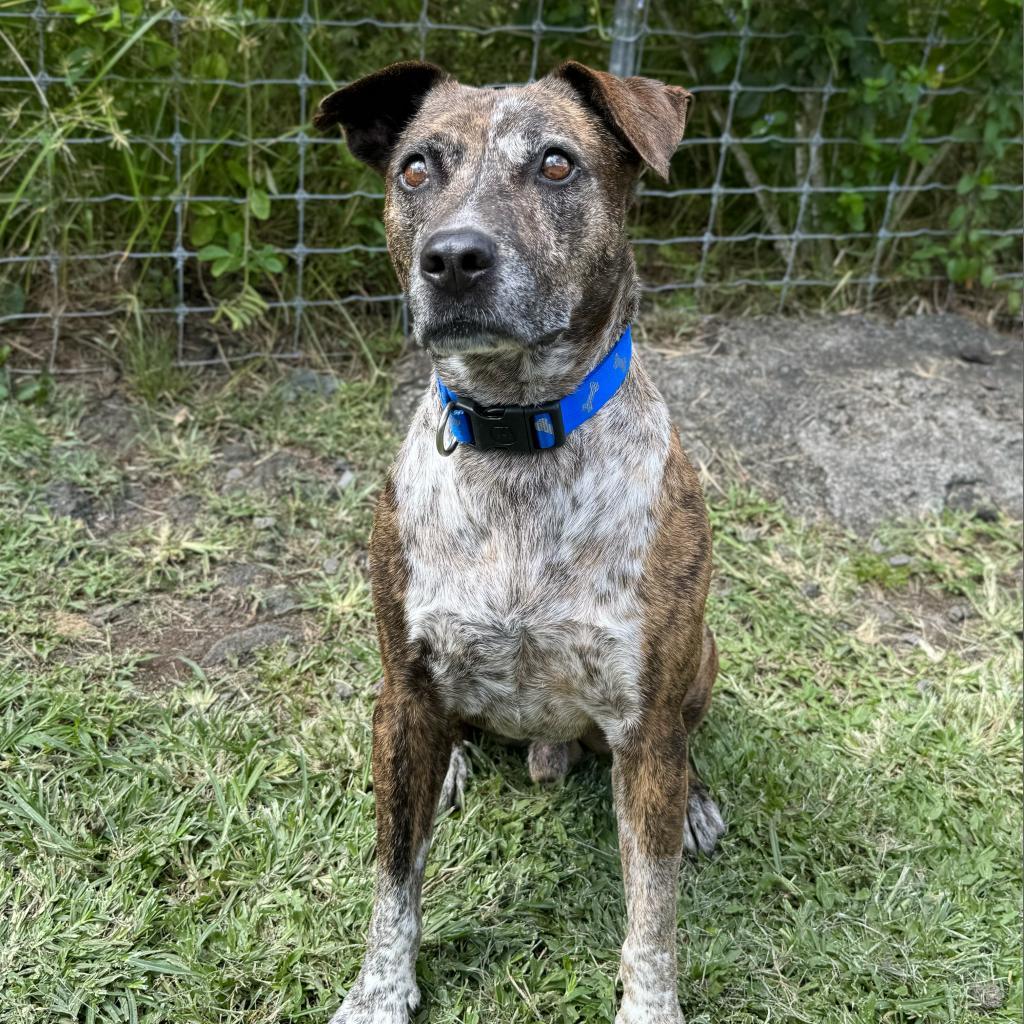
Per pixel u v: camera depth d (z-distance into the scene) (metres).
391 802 0.72
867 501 1.23
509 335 0.65
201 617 1.03
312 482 1.19
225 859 0.81
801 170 1.48
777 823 0.88
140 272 1.34
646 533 0.71
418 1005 0.74
